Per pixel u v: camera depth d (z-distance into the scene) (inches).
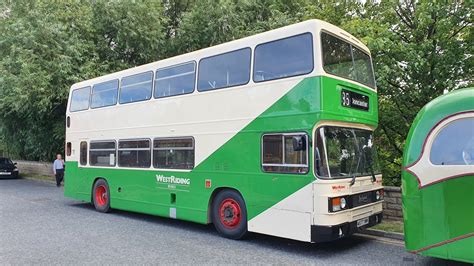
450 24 392.2
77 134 513.3
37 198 595.5
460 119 214.5
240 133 314.0
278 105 289.7
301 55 280.4
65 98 707.4
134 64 796.0
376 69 399.2
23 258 265.4
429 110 227.3
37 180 910.4
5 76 653.3
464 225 205.9
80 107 512.4
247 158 307.9
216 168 331.0
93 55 742.5
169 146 378.6
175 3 861.8
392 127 451.8
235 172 315.6
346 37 304.5
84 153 497.7
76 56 692.7
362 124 312.2
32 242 311.6
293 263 256.1
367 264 253.8
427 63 405.4
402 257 269.9
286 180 280.4
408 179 227.3
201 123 346.9
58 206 516.4
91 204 537.6
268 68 299.6
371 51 395.9
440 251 213.2
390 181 464.8
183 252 282.4
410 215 225.3
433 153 219.6
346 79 293.1
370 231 335.0
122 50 786.2
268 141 294.8
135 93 426.9
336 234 263.3
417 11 417.1
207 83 346.0
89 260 261.1
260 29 691.4
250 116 308.0
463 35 412.5
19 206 512.7
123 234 343.3
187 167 357.7
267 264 253.8
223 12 714.8
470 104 212.8
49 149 994.1
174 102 376.5
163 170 381.4
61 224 389.7
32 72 646.5
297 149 269.4
